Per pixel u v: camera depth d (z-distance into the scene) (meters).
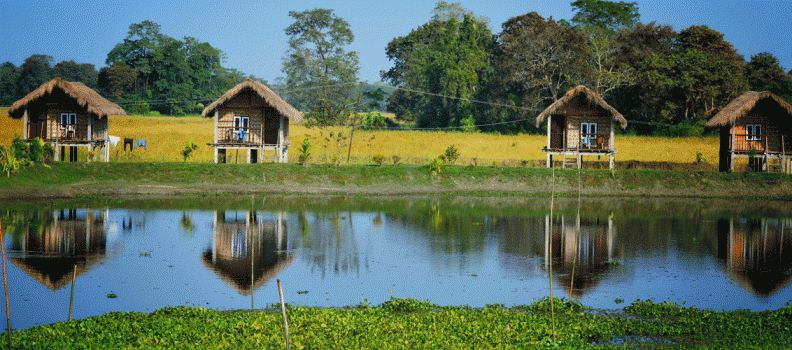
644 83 67.50
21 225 22.86
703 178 36.81
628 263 18.53
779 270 17.83
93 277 16.14
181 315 12.47
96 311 13.35
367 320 12.12
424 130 69.12
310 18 87.62
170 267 17.33
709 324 12.38
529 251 20.14
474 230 23.89
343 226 24.42
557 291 15.42
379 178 36.28
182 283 15.73
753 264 18.50
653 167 41.69
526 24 77.06
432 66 76.56
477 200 33.41
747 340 11.20
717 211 29.95
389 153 48.25
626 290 15.56
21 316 12.90
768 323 12.28
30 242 20.05
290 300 14.39
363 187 35.56
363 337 11.12
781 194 35.75
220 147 38.62
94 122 38.16
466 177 36.97
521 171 37.44
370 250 20.03
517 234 23.16
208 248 19.86
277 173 35.47
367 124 67.81
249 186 34.41
